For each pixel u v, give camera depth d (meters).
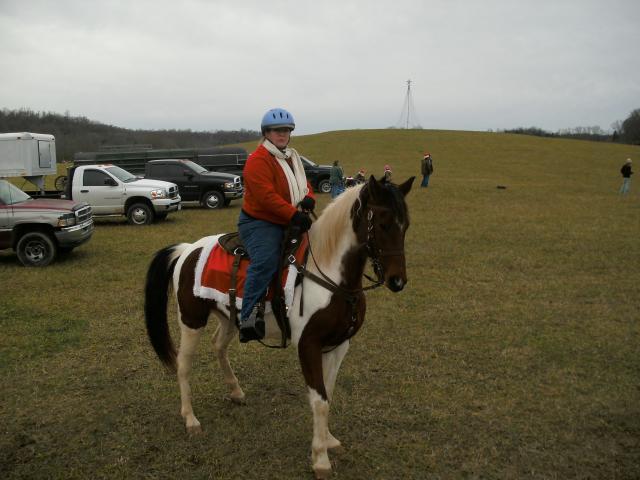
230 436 3.94
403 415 4.23
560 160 42.84
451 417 4.19
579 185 27.52
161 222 15.29
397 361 5.30
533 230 13.34
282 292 3.42
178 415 4.27
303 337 3.36
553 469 3.53
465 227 13.85
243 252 3.66
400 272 3.07
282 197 3.49
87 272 9.16
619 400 4.45
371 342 5.81
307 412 4.30
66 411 4.32
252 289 3.40
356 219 3.28
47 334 6.06
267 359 5.38
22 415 4.25
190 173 18.34
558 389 4.65
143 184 14.90
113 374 5.03
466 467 3.55
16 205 9.80
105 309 7.04
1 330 6.20
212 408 4.38
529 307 7.04
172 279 4.31
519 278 8.63
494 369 5.10
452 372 5.03
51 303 7.30
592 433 3.95
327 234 3.38
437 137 57.88
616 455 3.68
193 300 3.91
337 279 3.34
